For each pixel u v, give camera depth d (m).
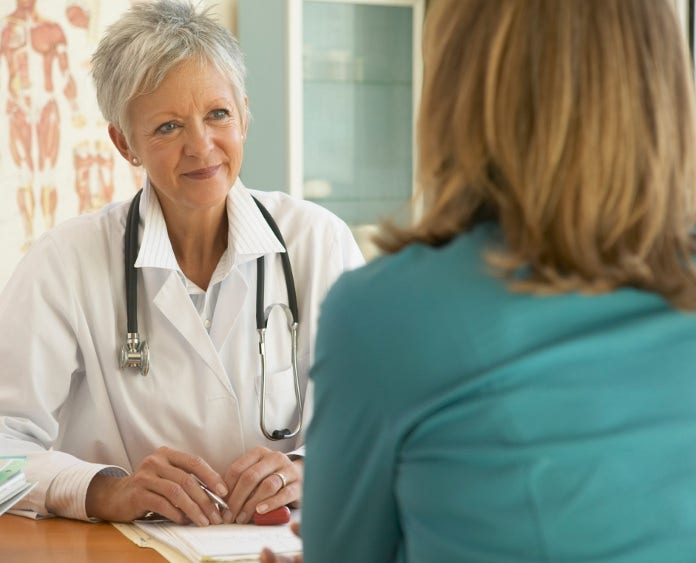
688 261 0.87
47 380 1.76
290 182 3.68
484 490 0.79
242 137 1.76
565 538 0.78
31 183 3.40
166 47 1.64
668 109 0.84
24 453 1.66
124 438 1.76
